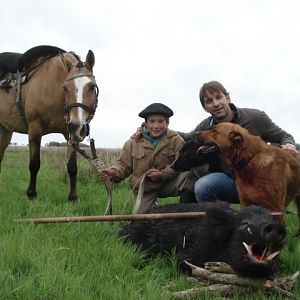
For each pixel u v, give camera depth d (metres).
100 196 4.19
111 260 2.22
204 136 2.62
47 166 6.82
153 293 1.83
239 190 2.60
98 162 3.54
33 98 3.99
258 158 2.51
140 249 2.50
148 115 3.08
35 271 1.94
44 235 2.50
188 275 2.20
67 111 3.70
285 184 2.56
